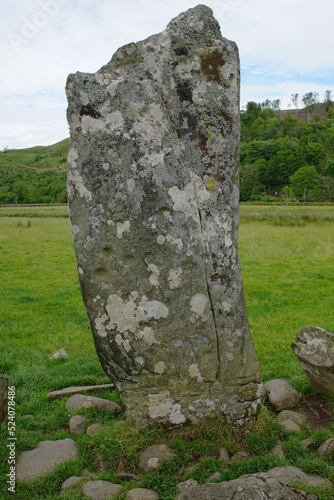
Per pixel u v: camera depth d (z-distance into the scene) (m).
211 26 4.01
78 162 3.93
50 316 8.31
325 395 4.86
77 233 3.98
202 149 4.01
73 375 5.78
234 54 4.04
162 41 3.95
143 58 3.93
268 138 101.31
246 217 23.00
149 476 3.59
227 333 4.13
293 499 3.05
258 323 7.70
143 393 4.14
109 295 4.05
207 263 4.05
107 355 4.14
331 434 4.09
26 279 11.22
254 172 77.31
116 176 3.92
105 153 3.91
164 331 4.07
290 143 85.75
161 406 4.12
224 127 4.03
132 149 3.91
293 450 3.90
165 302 4.05
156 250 3.99
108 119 3.89
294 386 5.12
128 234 3.96
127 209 3.94
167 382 4.12
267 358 6.11
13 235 18.44
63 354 6.52
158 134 3.92
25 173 104.69
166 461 3.74
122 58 3.96
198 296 4.07
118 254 3.99
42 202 68.69
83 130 3.91
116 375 4.19
